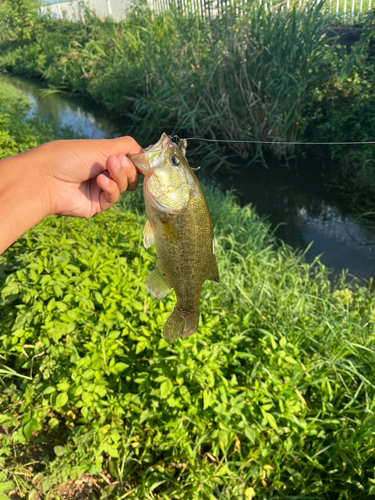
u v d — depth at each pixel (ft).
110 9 14.88
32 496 1.77
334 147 5.80
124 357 2.14
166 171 1.28
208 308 2.59
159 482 1.87
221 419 1.87
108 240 3.01
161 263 1.39
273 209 5.22
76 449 1.87
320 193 5.45
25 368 2.24
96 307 2.40
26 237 2.80
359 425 2.01
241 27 6.46
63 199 1.30
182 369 1.94
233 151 6.81
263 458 1.90
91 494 1.87
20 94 10.98
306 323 2.78
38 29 16.74
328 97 6.22
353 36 7.40
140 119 8.05
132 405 1.98
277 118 6.07
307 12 6.08
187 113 6.97
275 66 6.15
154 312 2.28
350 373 2.26
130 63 9.37
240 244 3.98
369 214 4.90
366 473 1.91
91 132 8.48
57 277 2.26
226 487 1.92
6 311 2.37
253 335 2.51
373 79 5.90
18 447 1.95
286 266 3.82
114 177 1.26
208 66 6.97
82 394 1.87
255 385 2.02
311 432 1.96
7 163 1.21
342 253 4.28
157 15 9.07
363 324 2.88
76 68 12.07
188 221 1.32
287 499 1.87
